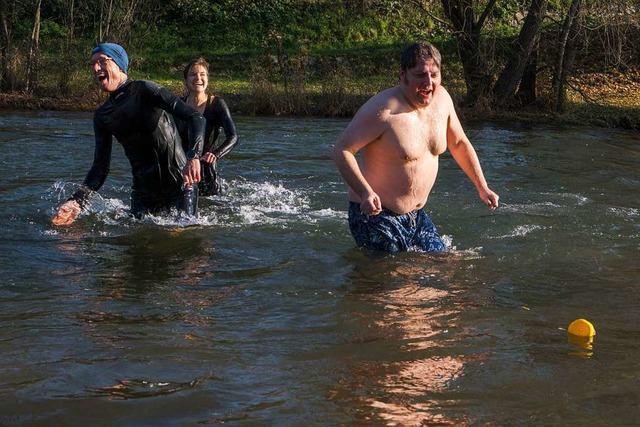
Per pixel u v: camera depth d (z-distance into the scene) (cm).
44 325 483
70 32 2600
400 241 673
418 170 662
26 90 2144
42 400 374
